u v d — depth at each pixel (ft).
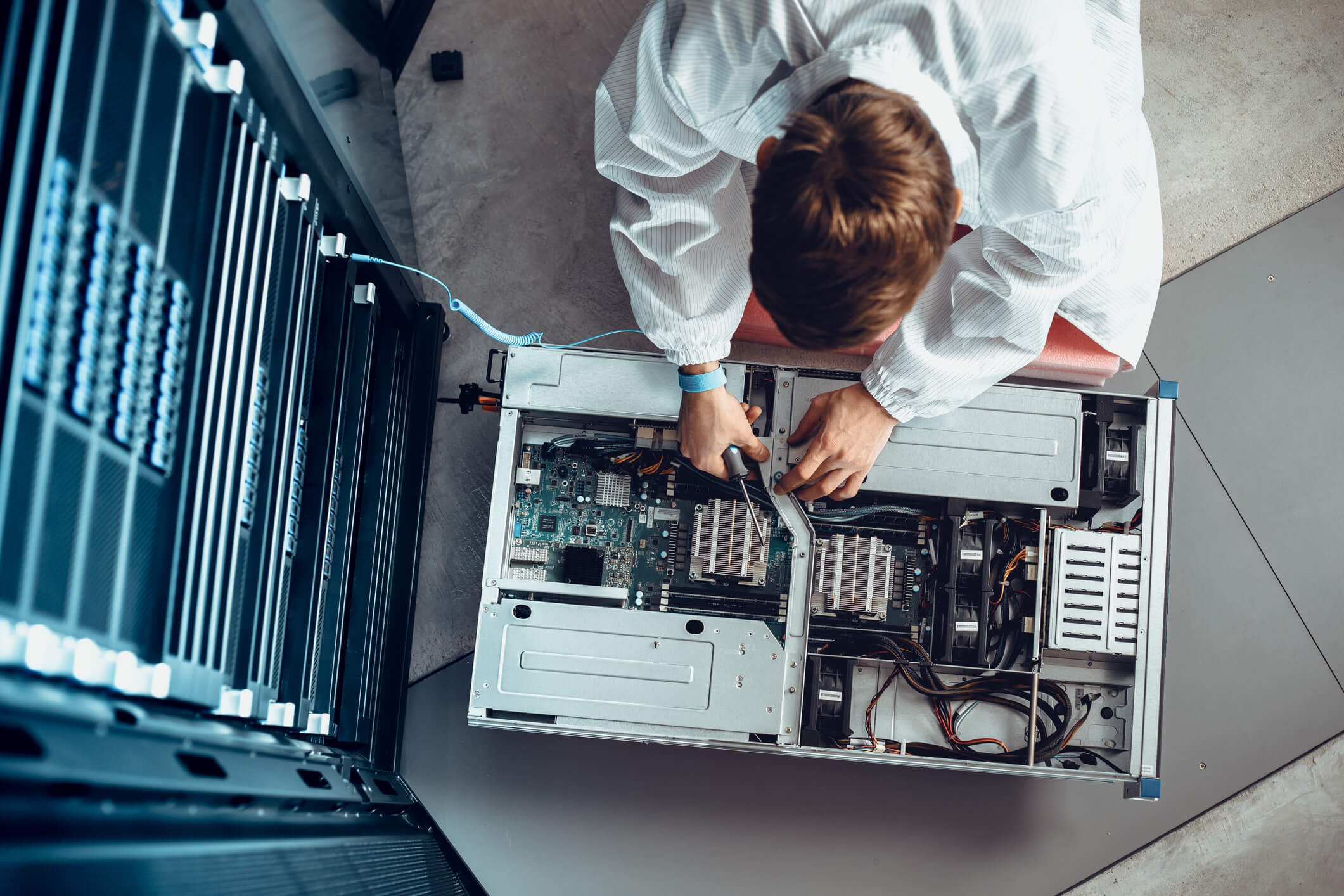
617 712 5.89
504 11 8.58
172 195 3.62
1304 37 8.54
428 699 7.66
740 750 6.69
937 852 7.46
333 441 5.17
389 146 7.72
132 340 3.34
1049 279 4.71
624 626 5.94
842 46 3.50
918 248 3.02
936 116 3.53
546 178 8.39
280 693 4.87
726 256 4.93
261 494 4.35
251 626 4.25
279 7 4.75
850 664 6.22
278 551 4.57
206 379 3.69
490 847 7.43
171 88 3.51
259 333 4.21
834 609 6.12
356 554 6.14
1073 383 6.88
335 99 5.99
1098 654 6.37
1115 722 6.40
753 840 7.47
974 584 6.19
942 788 7.54
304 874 3.79
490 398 6.78
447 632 7.79
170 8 3.49
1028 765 6.08
